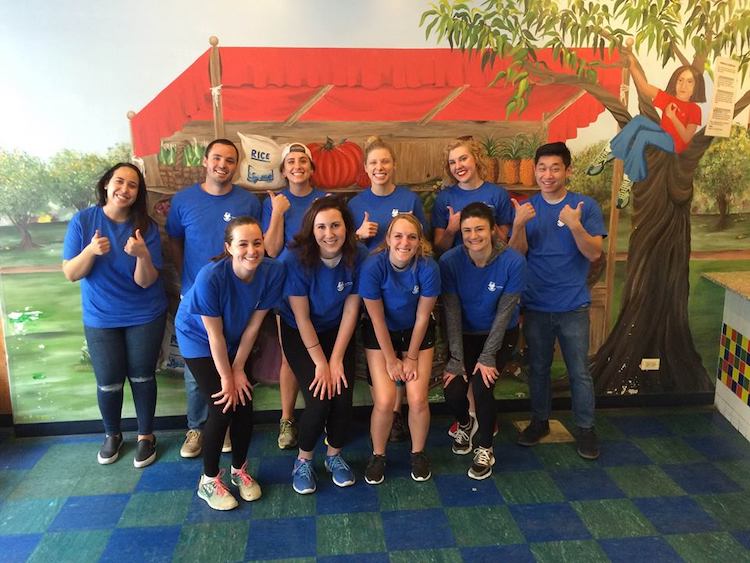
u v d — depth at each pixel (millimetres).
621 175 2840
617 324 2998
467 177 2529
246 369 2430
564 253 2529
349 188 2725
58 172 2584
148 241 2449
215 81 2588
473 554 1981
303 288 2227
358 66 2631
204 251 2473
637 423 2949
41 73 2492
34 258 2652
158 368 2818
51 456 2629
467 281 2377
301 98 2637
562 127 2773
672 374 3094
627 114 2789
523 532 2096
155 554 1984
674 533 2092
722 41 2791
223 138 2623
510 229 2625
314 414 2262
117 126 2578
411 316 2350
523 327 2703
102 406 2537
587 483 2410
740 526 2131
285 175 2523
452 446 2719
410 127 2707
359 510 2227
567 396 3088
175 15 2514
